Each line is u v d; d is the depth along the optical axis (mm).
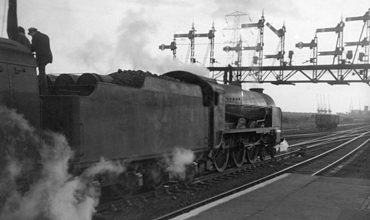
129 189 7910
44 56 6590
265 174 12430
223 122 11953
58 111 6262
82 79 7234
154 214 7211
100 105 6746
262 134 16156
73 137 6152
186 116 9891
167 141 8961
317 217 6988
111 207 7305
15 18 6145
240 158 14359
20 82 5254
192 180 10305
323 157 18062
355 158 18000
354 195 8938
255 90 18453
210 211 7332
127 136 7504
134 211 7348
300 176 11711
